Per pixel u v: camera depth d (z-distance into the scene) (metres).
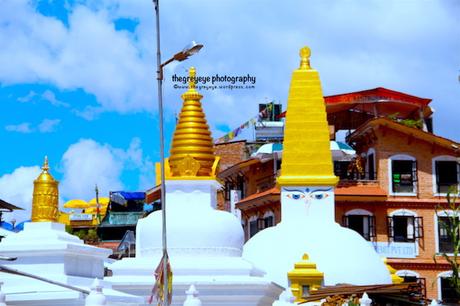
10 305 33.88
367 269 49.31
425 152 68.44
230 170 77.56
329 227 51.62
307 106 53.84
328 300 40.25
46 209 37.59
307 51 55.09
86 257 37.31
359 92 77.25
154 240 43.56
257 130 81.12
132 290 42.16
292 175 52.88
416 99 77.56
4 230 55.19
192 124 45.28
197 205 44.56
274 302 40.66
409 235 67.62
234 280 42.34
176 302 42.09
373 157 69.56
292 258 49.19
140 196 91.38
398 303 42.03
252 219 73.69
